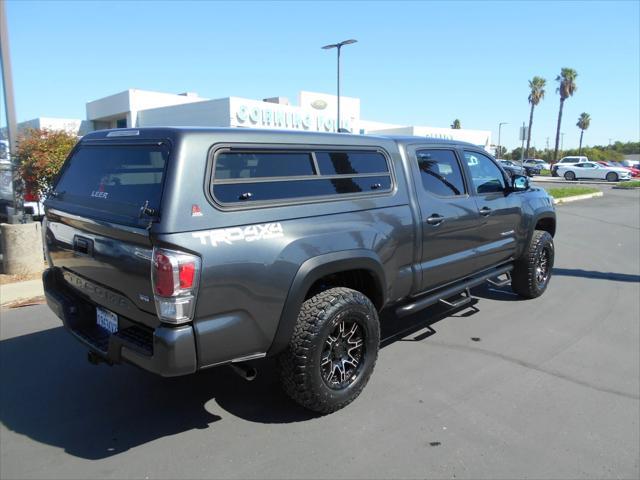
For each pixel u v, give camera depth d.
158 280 2.83
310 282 3.38
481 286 7.12
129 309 3.21
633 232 12.56
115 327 3.46
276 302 3.22
